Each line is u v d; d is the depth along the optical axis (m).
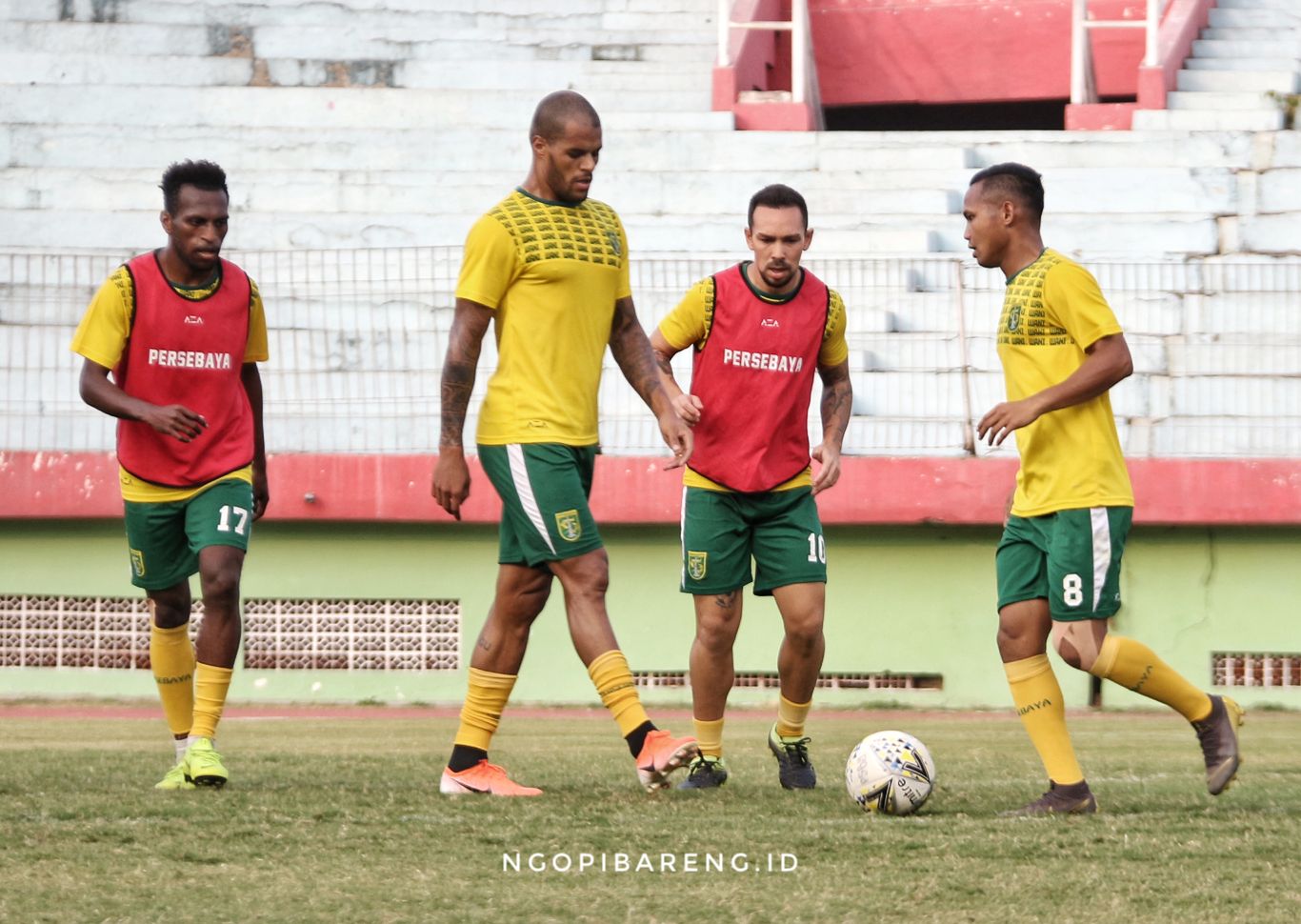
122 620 36.75
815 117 56.25
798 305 20.19
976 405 40.81
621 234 18.92
